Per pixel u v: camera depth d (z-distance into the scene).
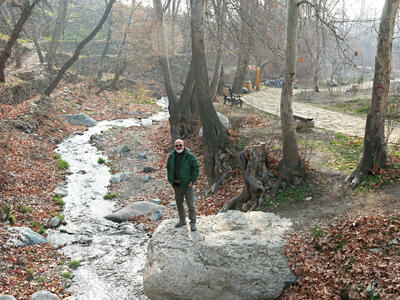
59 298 7.28
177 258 6.61
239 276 6.30
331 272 6.12
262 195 9.92
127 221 11.33
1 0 23.98
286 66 9.56
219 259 6.49
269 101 26.16
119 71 37.91
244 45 15.02
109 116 28.03
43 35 50.47
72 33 56.91
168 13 29.66
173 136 18.28
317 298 5.77
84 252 9.33
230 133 13.94
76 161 17.19
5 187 11.90
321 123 16.75
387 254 5.97
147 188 13.85
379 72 8.48
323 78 52.28
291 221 7.93
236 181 12.49
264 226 7.70
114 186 14.27
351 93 30.81
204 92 13.45
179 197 7.40
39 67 33.62
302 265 6.45
